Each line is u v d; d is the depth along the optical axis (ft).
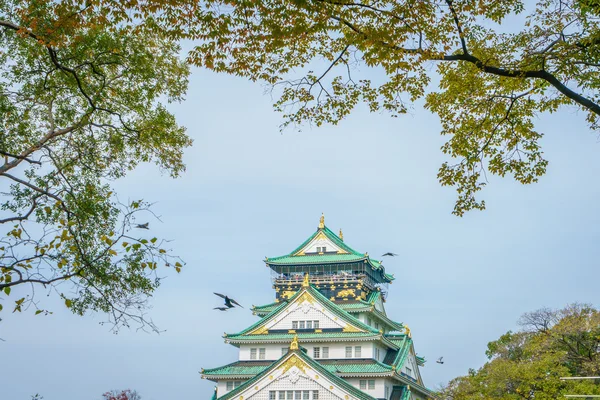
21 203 104.99
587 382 221.46
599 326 257.34
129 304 91.15
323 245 331.77
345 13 78.54
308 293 294.87
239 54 84.12
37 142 106.93
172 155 120.37
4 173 94.22
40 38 90.27
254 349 293.43
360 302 307.78
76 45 104.22
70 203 104.68
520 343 295.07
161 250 86.84
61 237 87.40
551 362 228.84
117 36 109.09
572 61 86.17
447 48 87.04
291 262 325.01
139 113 118.11
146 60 113.60
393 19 80.02
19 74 110.42
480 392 239.30
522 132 97.40
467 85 95.04
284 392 262.06
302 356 263.08
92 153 111.24
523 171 99.25
